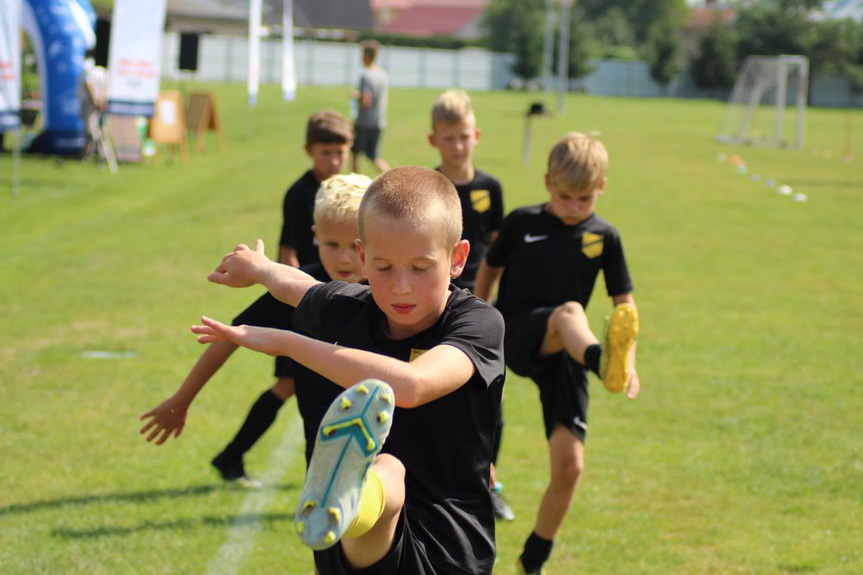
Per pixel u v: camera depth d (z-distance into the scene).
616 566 10.01
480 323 5.55
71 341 18.28
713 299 23.62
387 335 5.74
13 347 17.78
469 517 5.73
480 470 5.82
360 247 5.69
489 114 96.12
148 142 53.50
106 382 15.84
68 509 10.91
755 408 15.50
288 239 12.27
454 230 5.41
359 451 4.46
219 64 148.00
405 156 52.16
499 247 11.04
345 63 157.12
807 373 17.61
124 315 20.44
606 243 10.79
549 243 10.76
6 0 34.38
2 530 10.27
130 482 11.80
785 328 20.98
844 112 144.88
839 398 16.11
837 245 31.69
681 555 10.29
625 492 12.08
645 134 80.38
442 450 5.69
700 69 172.62
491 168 47.97
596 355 9.33
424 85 169.00
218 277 6.68
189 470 12.27
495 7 199.88
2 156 48.25
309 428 6.96
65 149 49.28
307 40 184.62
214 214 33.91
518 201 37.53
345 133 12.13
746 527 11.09
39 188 38.97
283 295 6.34
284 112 79.94
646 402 15.79
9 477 11.81
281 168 47.41
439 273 5.33
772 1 189.00
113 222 32.12
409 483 5.68
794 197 43.56
